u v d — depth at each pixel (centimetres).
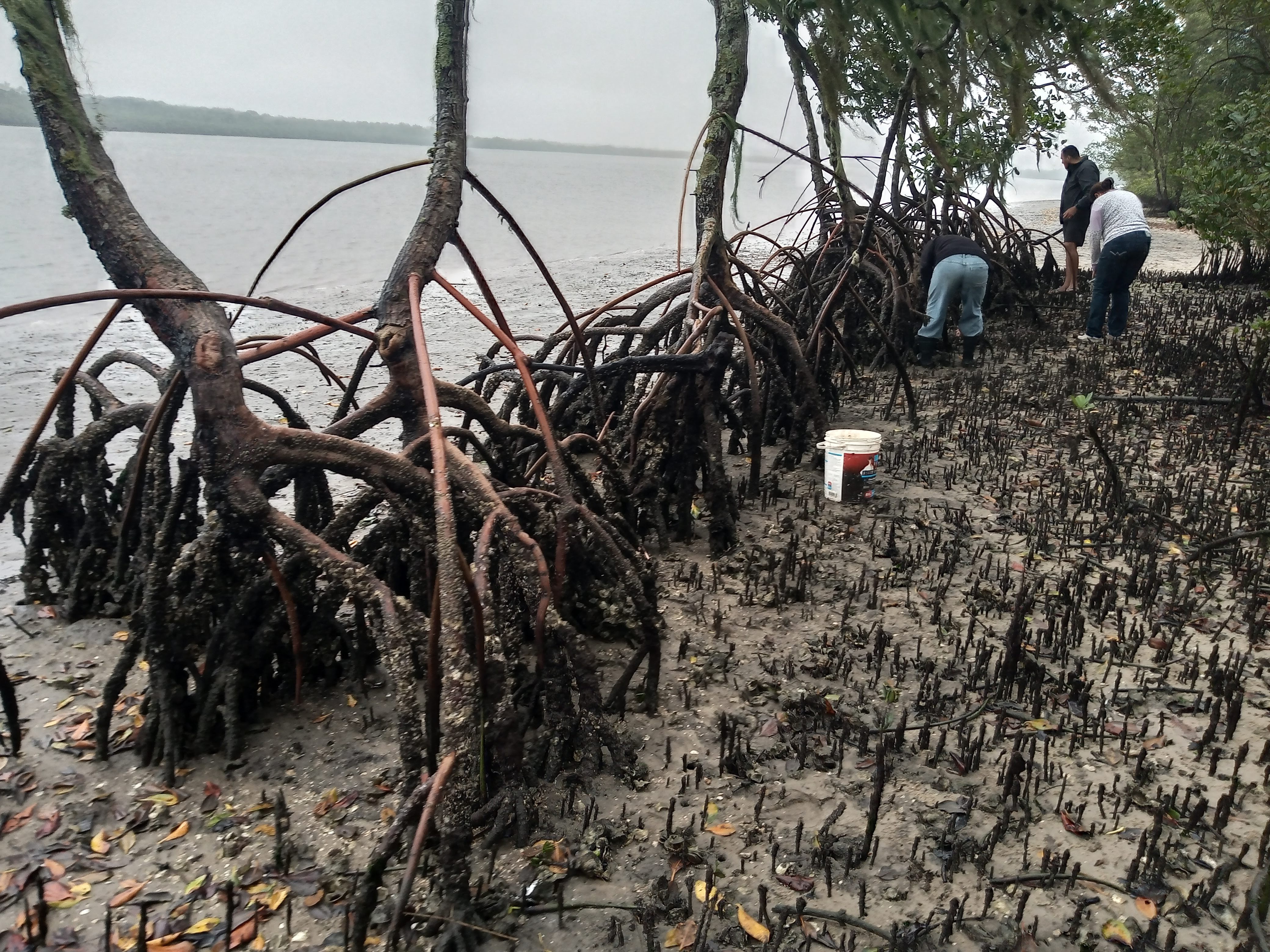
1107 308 1051
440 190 418
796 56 640
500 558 368
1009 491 611
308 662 386
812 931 261
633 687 392
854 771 332
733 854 293
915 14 214
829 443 595
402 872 288
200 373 340
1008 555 515
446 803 258
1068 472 652
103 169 366
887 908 269
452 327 1180
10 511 504
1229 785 320
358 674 394
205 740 351
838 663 402
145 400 789
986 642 421
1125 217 1004
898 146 699
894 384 915
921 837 298
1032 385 886
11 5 341
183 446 724
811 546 534
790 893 276
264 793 328
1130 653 402
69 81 357
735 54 605
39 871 293
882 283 1006
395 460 360
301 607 375
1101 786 311
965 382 920
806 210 1111
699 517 589
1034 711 363
